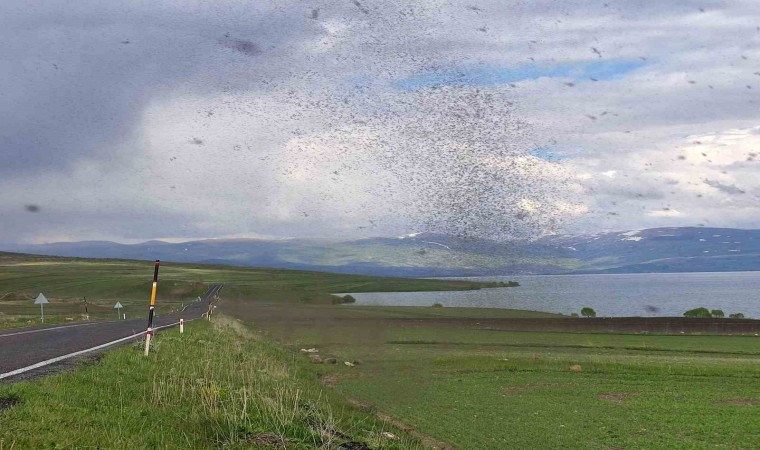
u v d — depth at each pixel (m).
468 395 27.98
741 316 78.56
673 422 23.45
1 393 13.09
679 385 31.05
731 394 28.83
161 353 23.19
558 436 21.36
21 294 140.88
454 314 76.62
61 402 13.06
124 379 17.05
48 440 10.35
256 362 26.61
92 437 11.04
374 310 83.44
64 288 159.25
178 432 12.88
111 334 33.78
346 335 51.72
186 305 109.06
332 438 13.96
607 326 61.97
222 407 14.94
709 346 48.09
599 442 20.73
